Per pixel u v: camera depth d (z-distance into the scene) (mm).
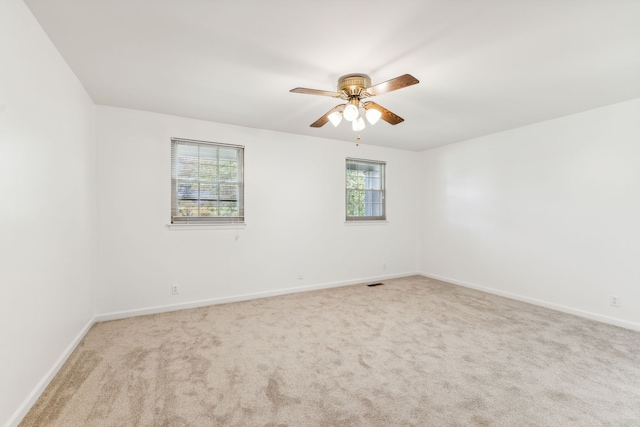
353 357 2275
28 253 1651
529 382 1944
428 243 5094
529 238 3660
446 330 2795
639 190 2795
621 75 2340
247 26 1739
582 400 1759
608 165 2996
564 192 3334
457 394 1817
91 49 1991
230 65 2201
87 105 2742
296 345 2479
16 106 1520
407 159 5199
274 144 3977
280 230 4020
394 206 5059
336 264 4484
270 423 1566
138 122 3188
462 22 1694
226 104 2992
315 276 4301
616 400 1756
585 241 3162
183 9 1586
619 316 2910
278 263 4012
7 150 1444
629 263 2859
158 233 3289
